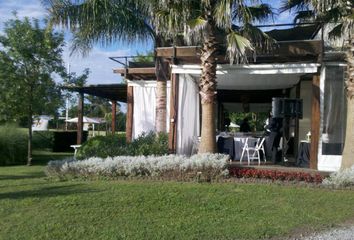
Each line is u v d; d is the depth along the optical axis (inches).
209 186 409.4
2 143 786.2
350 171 426.9
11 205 339.0
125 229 276.2
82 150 601.0
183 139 594.9
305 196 375.9
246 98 922.7
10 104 754.2
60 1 623.8
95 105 2155.5
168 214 312.2
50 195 372.8
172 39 609.6
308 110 661.9
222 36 529.7
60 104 804.0
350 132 454.6
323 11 466.6
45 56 760.3
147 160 471.2
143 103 775.1
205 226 284.0
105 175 468.1
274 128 590.6
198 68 568.4
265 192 385.4
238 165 500.7
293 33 570.3
